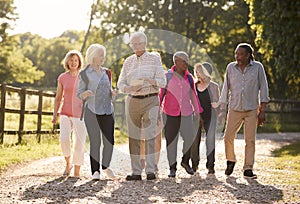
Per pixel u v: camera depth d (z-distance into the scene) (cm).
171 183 760
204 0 3628
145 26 3672
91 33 4281
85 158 1090
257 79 849
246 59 849
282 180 809
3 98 1276
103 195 657
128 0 3756
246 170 838
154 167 810
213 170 892
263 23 1778
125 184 743
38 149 1254
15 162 1013
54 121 866
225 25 3584
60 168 954
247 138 845
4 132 1283
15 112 1342
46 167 966
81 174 858
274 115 2792
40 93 1480
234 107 851
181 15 3606
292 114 2916
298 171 936
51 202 609
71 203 605
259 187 735
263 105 847
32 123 1927
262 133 2459
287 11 1677
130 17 3703
